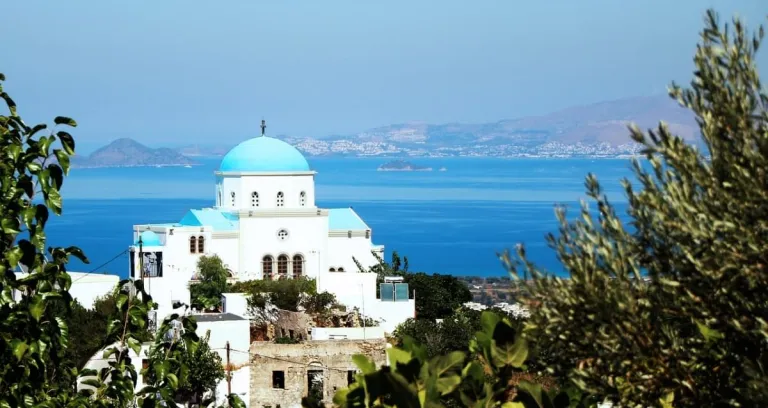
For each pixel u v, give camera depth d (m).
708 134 23.41
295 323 101.25
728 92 23.50
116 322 33.28
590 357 23.75
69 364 32.56
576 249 24.47
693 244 23.47
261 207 142.50
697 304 23.36
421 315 118.25
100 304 89.50
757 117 23.38
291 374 78.88
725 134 23.38
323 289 112.69
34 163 29.66
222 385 79.31
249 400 78.56
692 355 23.34
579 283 23.78
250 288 110.56
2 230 28.72
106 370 32.69
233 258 138.88
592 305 23.59
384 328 106.00
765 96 23.50
